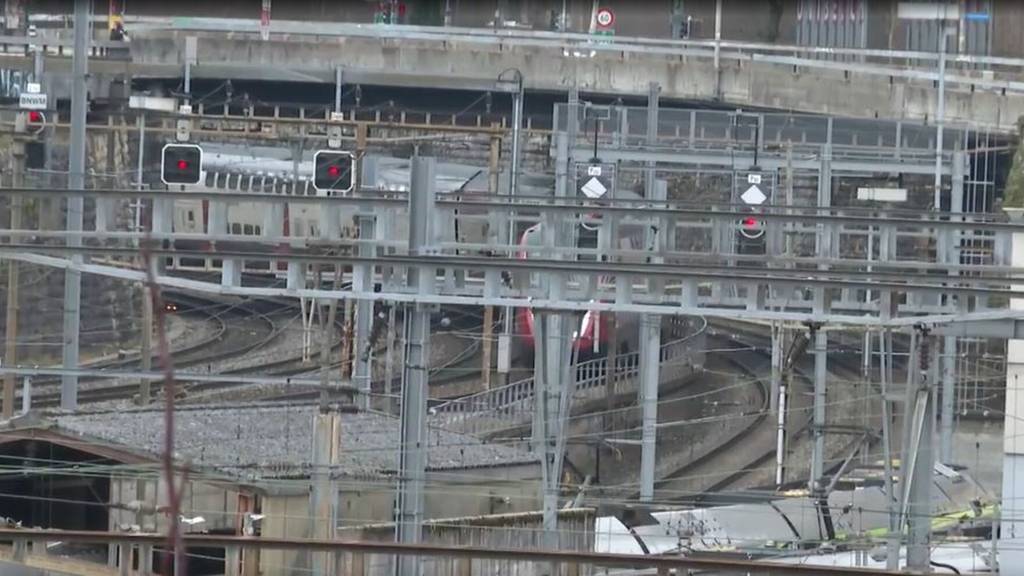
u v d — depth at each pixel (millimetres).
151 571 66312
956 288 59094
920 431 63375
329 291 61500
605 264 60312
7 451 73625
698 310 61906
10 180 114500
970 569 77000
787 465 112500
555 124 121375
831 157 116875
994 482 109688
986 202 151125
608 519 79188
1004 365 117938
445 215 87375
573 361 84938
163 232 68000
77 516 71562
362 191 86625
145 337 97750
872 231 87562
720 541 81750
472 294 65188
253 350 134250
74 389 88688
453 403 108375
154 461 71188
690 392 131625
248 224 137000
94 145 147625
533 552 55406
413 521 62906
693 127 125500
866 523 91312
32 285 135625
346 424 81625
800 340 93062
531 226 103875
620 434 113625
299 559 66000
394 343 114500
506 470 79000
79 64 91375
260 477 68812
